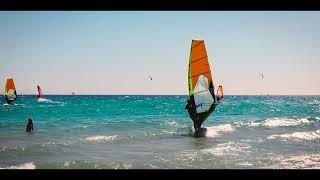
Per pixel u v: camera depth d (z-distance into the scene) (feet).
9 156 52.90
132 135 76.89
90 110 165.68
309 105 249.75
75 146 62.34
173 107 203.62
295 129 93.97
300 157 52.03
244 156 52.39
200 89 77.97
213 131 86.94
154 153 55.52
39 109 162.61
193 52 76.38
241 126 99.14
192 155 53.16
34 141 69.36
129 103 263.08
